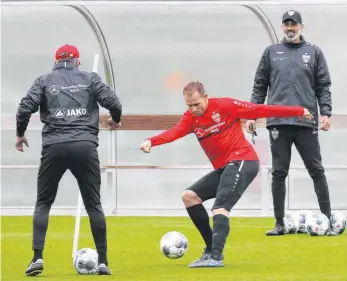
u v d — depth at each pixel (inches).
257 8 1759.4
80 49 1866.4
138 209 1919.3
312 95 1439.5
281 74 1434.5
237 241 1406.3
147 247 1369.3
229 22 1841.8
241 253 1268.5
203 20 1843.0
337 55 1822.1
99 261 1075.9
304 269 1111.6
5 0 1686.8
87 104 1064.8
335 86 1829.5
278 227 1488.7
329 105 1439.5
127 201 1926.7
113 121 1083.3
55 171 1065.5
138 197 1924.2
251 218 1804.9
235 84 1859.0
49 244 1413.6
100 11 1829.5
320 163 1466.5
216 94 1865.2
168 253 1207.6
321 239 1418.6
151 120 1804.9
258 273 1076.5
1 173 1930.4
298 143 1454.2
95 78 1072.8
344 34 1815.9
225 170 1114.1
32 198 1930.4
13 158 1918.1
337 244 1357.0
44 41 1859.0
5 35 1859.0
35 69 1866.4
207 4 1665.8
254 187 1911.9
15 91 1871.3
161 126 1804.9
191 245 1390.3
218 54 1856.5
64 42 1860.2
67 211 1924.2
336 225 1472.7
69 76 1070.4
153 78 1872.5
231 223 1705.2
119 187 1924.2
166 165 1854.1
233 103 1117.1
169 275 1066.1
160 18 1844.2
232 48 1851.6
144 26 1847.9
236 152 1117.7
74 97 1063.0
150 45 1856.5
